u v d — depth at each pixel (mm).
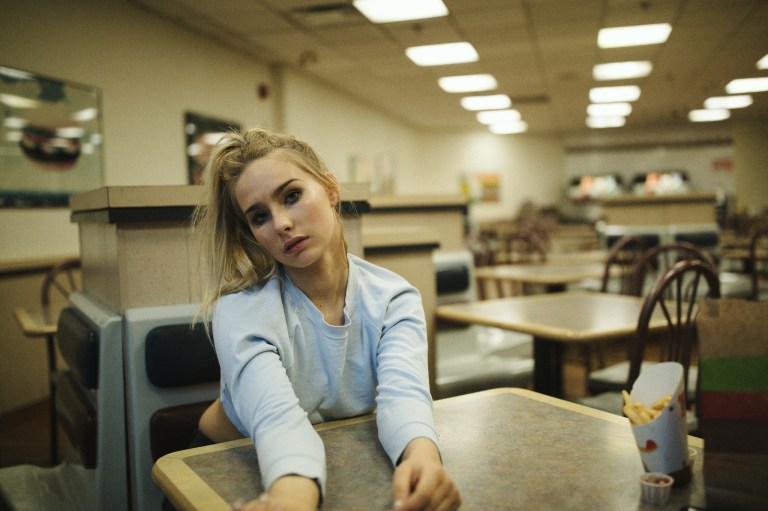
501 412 1093
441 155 14500
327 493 801
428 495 719
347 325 1099
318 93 8797
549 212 15211
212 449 976
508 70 8273
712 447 741
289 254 1012
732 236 8766
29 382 4176
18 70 4156
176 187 1640
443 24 6160
